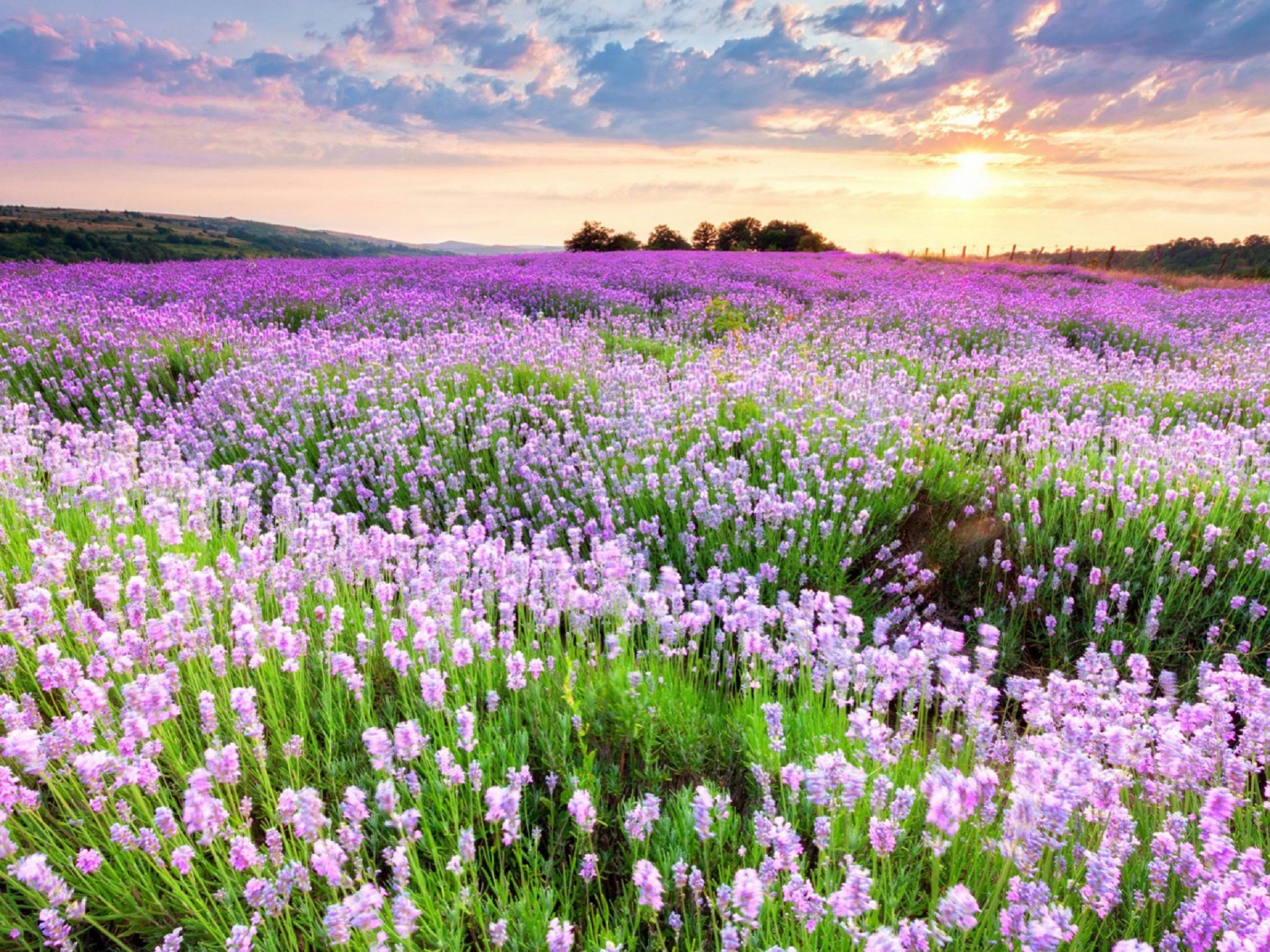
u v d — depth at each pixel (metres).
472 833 2.56
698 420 7.12
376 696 3.71
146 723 2.61
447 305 15.14
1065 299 20.06
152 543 4.78
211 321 13.01
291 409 7.97
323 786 3.15
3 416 6.98
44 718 3.33
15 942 2.48
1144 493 5.96
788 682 4.11
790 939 2.39
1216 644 4.89
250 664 3.21
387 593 3.88
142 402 8.63
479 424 7.75
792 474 6.10
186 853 2.40
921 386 8.98
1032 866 2.38
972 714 3.05
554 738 3.39
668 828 2.96
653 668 3.80
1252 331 15.78
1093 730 2.89
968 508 6.18
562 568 3.87
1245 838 2.85
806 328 14.02
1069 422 8.79
